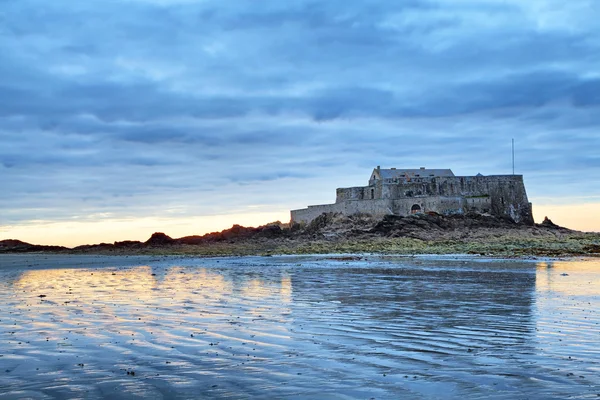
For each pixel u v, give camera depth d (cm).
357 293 3344
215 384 1460
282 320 2378
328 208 11856
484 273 4603
